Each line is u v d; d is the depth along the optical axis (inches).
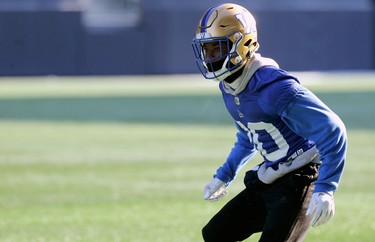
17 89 3385.8
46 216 1041.5
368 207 1087.6
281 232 595.8
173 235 934.4
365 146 1670.8
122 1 3998.5
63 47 3870.6
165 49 3981.3
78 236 928.9
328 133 554.9
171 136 1870.1
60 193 1198.3
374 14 4116.6
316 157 600.4
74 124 2154.3
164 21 3961.6
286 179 598.9
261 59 593.6
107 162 1488.7
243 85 587.5
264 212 629.6
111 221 1011.9
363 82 3590.1
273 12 3993.6
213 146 1690.5
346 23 4082.2
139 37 3949.3
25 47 3836.1
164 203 1124.5
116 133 1941.4
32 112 2491.4
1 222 1005.2
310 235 932.0
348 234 935.7
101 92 3218.5
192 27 3978.8
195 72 4020.7
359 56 4114.2
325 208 546.3
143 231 954.7
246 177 622.2
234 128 2023.9
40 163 1483.8
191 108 2561.5
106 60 3932.1
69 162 1492.4
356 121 2130.9
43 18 3836.1
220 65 596.4
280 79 573.3
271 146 601.0
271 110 575.2
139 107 2605.8
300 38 4030.5
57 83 3673.7
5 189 1232.2
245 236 644.1
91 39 3907.5
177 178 1318.9
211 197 676.7
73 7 3863.2
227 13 591.5
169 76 3993.6
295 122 567.8
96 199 1154.7
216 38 589.3
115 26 3954.2
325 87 3344.0
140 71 3971.5
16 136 1897.1
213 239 641.6
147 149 1654.8
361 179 1306.6
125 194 1188.5
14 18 3809.1
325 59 4074.8
